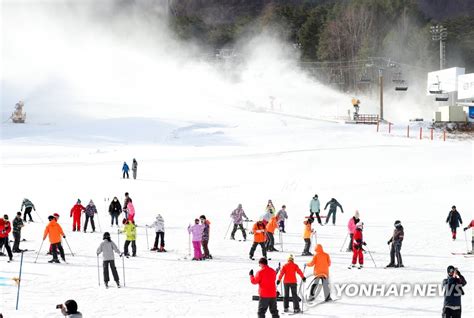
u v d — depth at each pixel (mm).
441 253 24453
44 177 49438
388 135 72312
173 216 35062
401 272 21109
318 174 47438
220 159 56438
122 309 16688
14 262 23062
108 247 19312
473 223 24203
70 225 32469
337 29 170000
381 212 35094
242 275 20969
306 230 24172
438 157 52906
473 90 86500
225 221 33312
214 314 16219
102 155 61781
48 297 18031
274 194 41750
